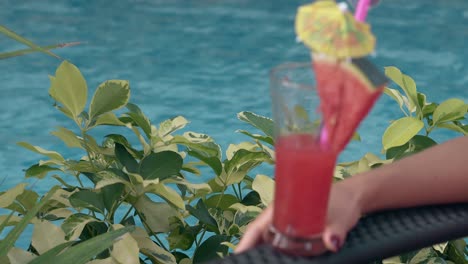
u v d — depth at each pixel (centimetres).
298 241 91
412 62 574
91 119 165
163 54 580
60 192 169
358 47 78
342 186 105
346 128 84
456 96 514
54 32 626
